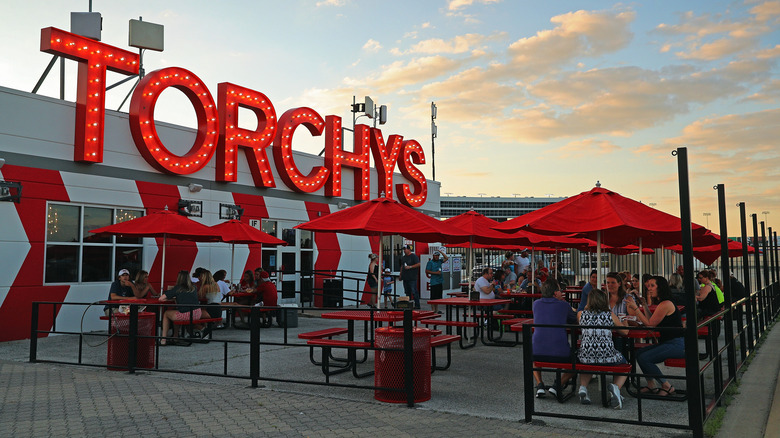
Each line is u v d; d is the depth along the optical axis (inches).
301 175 774.5
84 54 533.6
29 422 245.9
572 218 322.3
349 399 288.8
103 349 446.0
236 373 353.1
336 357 414.0
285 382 328.8
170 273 619.2
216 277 578.6
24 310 494.6
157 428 237.9
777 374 368.8
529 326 251.6
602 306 283.3
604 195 334.3
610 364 280.4
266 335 518.9
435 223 388.2
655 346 301.7
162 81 598.9
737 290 609.3
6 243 483.8
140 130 577.3
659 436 228.8
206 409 268.2
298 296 786.8
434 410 268.2
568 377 301.0
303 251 799.7
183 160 618.2
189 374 350.6
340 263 858.8
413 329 295.0
